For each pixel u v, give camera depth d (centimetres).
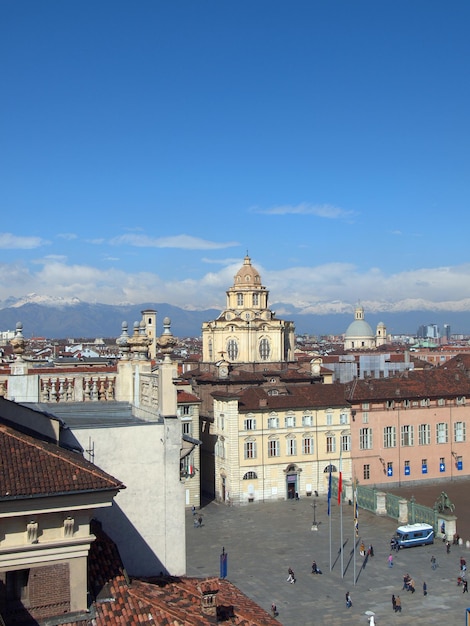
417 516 11288
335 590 8456
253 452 13112
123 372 3356
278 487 13262
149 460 2806
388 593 8350
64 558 2123
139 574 2767
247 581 8800
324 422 13638
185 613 2328
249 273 18800
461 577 8612
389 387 14388
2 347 18925
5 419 2584
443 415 14625
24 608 2091
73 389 3297
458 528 11231
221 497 13338
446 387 14812
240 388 14925
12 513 2016
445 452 14612
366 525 11425
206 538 10781
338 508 12575
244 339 17938
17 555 2056
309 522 11625
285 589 8500
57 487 2059
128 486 2769
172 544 2830
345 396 13962
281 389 13900
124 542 2752
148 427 2806
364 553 9819
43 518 2088
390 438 14162
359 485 13238
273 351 18275
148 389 3088
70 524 2111
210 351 18462
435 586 8575
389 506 11956
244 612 2600
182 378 15938
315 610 7812
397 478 14175
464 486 14200
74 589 2152
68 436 2695
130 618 2216
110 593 2289
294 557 9775
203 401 15188
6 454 2133
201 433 14350
